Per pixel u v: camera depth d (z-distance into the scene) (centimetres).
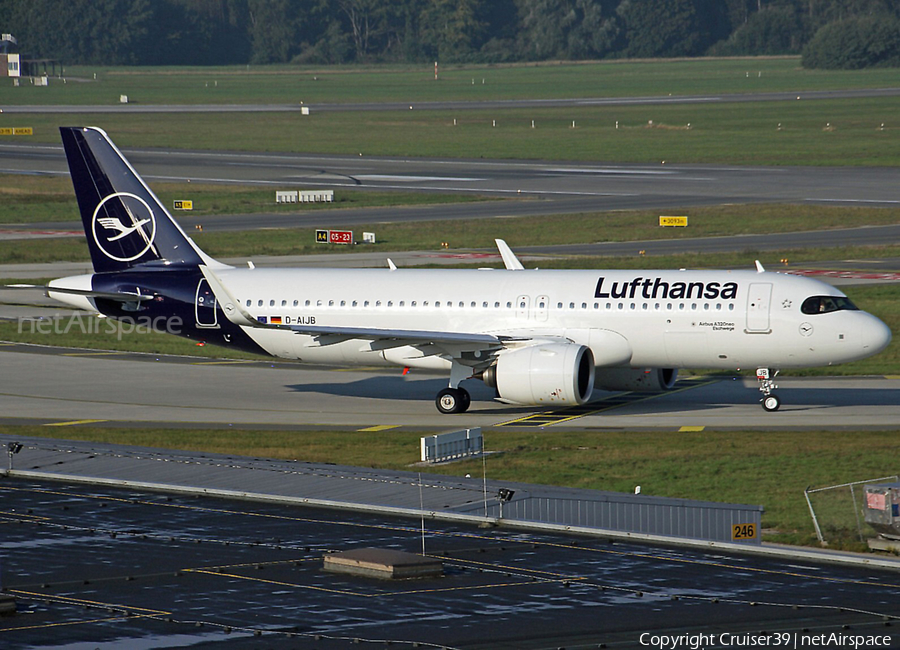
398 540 11812
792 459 17112
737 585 10375
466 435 17700
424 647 8931
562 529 12144
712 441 18550
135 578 10612
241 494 13612
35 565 11006
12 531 12169
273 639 9094
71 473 14762
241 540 11838
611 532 11962
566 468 16838
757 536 12625
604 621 9481
